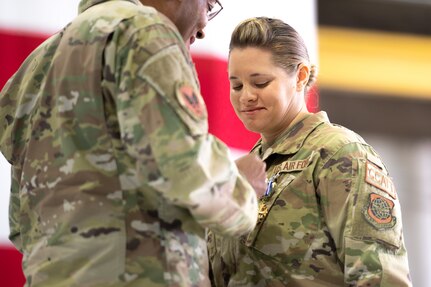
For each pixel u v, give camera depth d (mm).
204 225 2279
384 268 2537
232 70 2768
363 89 8398
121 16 2350
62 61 2391
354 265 2545
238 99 2779
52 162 2365
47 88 2420
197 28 2617
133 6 2391
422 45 8492
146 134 2201
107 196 2289
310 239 2635
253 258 2695
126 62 2264
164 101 2213
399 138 8469
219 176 2248
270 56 2732
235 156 4730
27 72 2578
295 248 2643
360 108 8391
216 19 4801
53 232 2328
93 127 2312
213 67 4762
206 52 4766
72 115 2346
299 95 2820
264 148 2891
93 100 2309
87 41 2357
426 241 8219
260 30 2740
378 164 2682
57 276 2299
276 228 2668
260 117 2758
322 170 2648
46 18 4625
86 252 2277
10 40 4555
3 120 2600
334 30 8328
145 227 2283
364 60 8398
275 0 4910
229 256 2762
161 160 2189
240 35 2758
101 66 2311
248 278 2705
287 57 2748
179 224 2324
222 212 2262
